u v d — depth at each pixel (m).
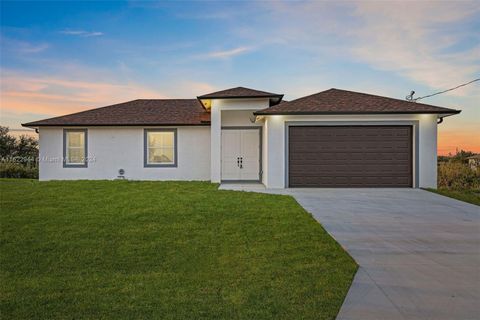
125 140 15.16
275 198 9.59
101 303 3.21
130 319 2.90
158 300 3.28
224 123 15.34
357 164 12.30
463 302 3.32
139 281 3.79
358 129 12.27
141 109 16.94
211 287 3.61
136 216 7.08
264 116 12.62
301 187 12.36
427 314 3.06
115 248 5.04
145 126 15.02
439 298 3.41
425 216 7.59
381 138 12.23
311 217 7.18
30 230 5.97
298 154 12.41
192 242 5.34
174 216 7.11
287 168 12.35
